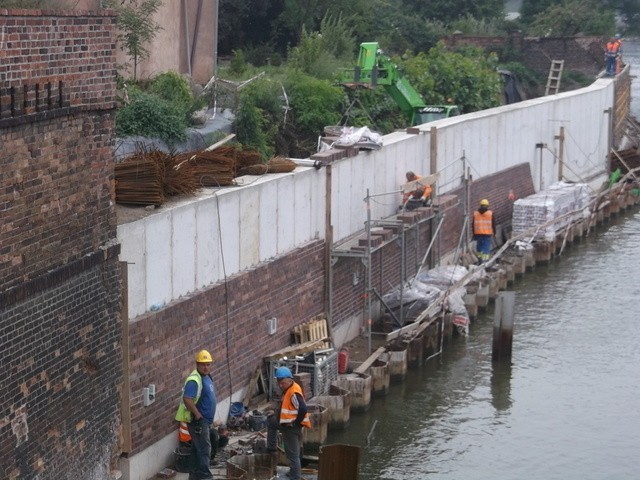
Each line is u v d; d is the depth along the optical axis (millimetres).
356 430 30984
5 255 19719
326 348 32500
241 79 50281
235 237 29266
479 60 78312
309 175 33188
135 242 24859
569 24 102188
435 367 36406
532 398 33688
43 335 21000
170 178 27422
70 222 21812
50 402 21344
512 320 36375
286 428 25188
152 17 43188
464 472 28516
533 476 28359
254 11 70062
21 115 19953
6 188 19641
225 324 28688
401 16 87562
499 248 49469
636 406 33156
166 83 40438
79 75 21766
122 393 24344
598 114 66312
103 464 23578
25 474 20562
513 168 52719
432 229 42219
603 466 29016
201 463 25047
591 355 37438
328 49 63656
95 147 22594
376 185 38656
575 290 45500
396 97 54312
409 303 37688
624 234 56188
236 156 31750
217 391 28312
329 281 34406
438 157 43719
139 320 24922
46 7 26531
